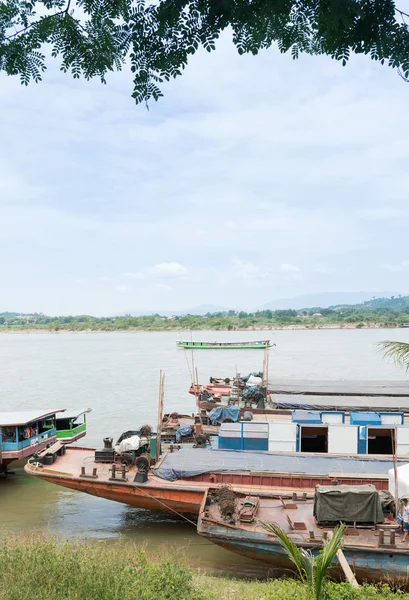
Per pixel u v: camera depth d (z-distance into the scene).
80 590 9.65
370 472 20.11
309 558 9.77
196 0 5.55
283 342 138.62
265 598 11.92
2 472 26.80
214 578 14.59
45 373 73.19
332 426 23.34
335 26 5.55
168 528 20.58
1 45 6.02
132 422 39.88
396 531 15.40
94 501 23.66
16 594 8.98
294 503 17.58
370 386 37.44
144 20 5.72
